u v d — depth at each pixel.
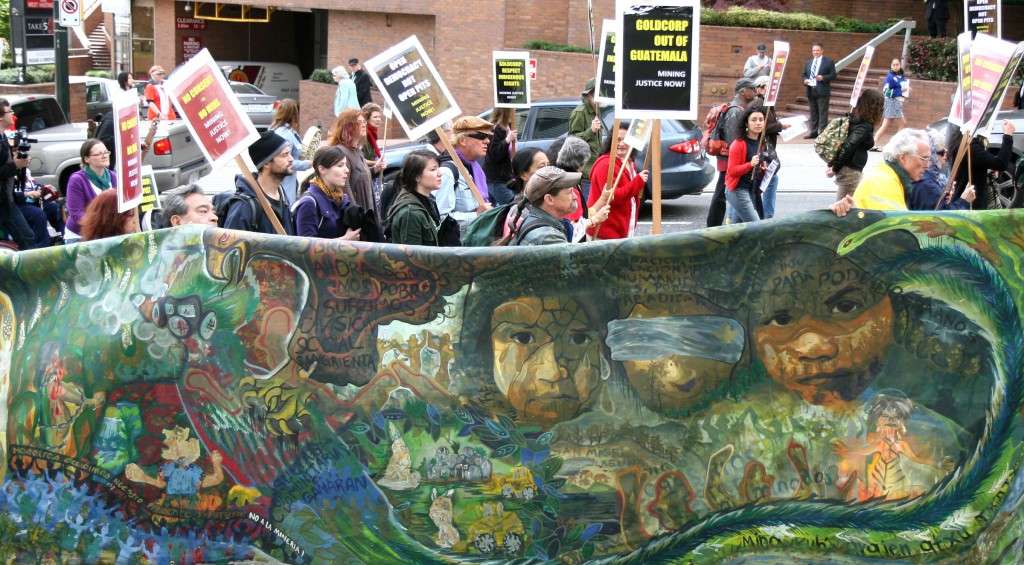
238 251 5.21
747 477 5.01
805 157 21.77
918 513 4.93
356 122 9.19
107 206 6.91
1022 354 4.86
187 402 5.24
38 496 5.37
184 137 17.88
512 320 5.08
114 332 5.29
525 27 28.27
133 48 35.69
